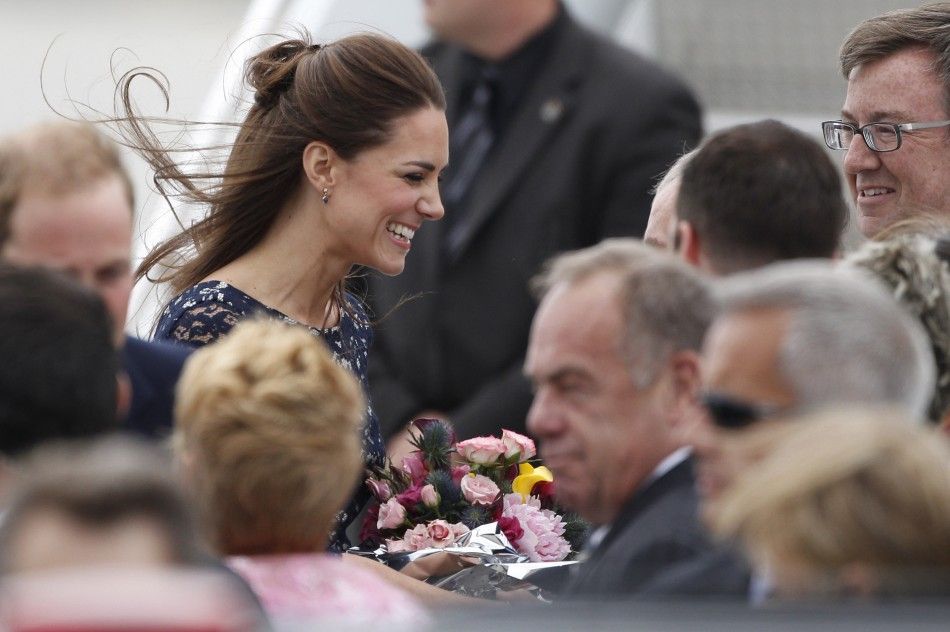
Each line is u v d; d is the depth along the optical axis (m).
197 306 14.45
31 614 5.60
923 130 16.05
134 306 19.45
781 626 6.66
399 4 20.52
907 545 7.16
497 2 19.06
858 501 7.21
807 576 7.22
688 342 9.66
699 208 11.48
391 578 13.09
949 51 16.02
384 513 14.27
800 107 21.75
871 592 7.05
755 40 21.50
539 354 9.80
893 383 8.34
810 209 11.37
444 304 18.95
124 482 6.36
